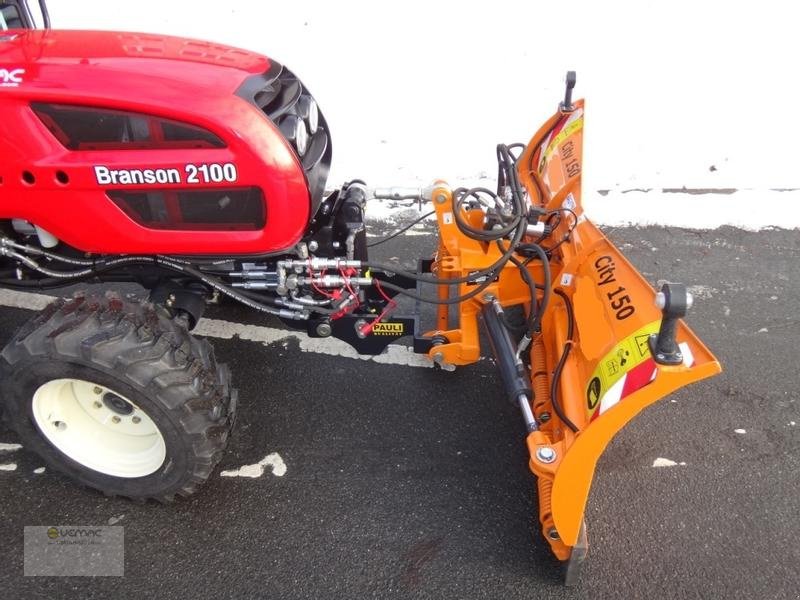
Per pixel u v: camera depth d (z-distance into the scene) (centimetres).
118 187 243
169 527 270
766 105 579
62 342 234
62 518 272
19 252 283
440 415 328
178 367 241
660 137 556
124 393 240
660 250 454
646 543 269
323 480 292
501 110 575
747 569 260
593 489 292
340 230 282
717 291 416
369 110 576
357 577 253
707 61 611
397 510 279
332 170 531
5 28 322
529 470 299
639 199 506
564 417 239
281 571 254
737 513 282
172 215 254
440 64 607
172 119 236
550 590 250
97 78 236
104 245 258
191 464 255
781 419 328
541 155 353
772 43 621
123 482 268
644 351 204
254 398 334
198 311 290
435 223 483
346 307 289
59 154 238
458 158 540
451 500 284
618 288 238
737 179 525
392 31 629
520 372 272
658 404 336
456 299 277
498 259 293
